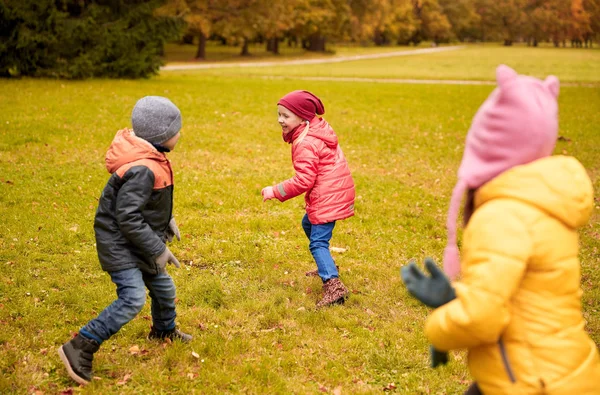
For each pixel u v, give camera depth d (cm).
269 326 448
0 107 1373
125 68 2323
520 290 219
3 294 473
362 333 438
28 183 791
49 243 587
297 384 367
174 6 4075
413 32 9456
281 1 4606
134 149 348
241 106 1661
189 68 3609
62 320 437
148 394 352
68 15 2247
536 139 215
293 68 3825
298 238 650
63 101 1525
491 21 10531
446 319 217
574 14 9625
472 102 1998
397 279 541
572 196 213
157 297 390
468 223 226
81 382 353
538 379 215
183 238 625
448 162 1083
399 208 779
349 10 5953
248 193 815
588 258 616
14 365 373
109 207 352
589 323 469
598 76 3453
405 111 1728
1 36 2116
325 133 478
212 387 360
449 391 366
